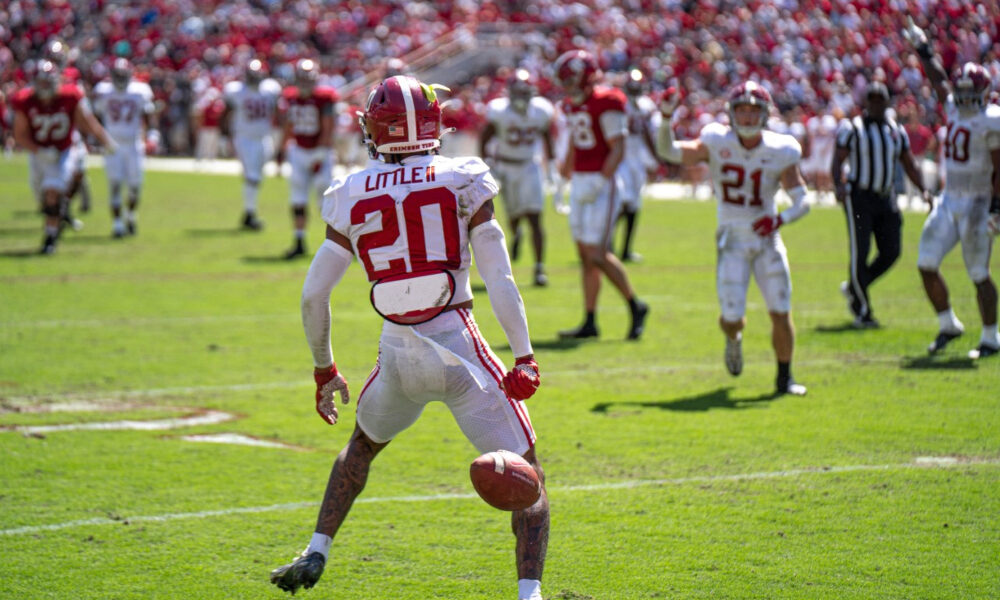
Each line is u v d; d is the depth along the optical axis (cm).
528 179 4750
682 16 13475
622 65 12888
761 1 12431
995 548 1797
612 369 3178
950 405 2728
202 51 13988
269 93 6569
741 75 12319
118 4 15012
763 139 2758
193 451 2355
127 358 3228
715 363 3266
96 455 2316
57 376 3002
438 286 1467
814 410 2692
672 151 2769
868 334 3678
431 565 1745
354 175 1512
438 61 13800
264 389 2900
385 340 1512
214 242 6009
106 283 4581
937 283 3309
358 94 12631
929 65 3306
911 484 2125
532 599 1405
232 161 12619
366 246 1487
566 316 4072
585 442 2420
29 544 1816
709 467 2242
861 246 3741
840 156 3725
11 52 14250
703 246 6197
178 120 13188
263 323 3794
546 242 6544
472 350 1487
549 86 12294
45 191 5338
